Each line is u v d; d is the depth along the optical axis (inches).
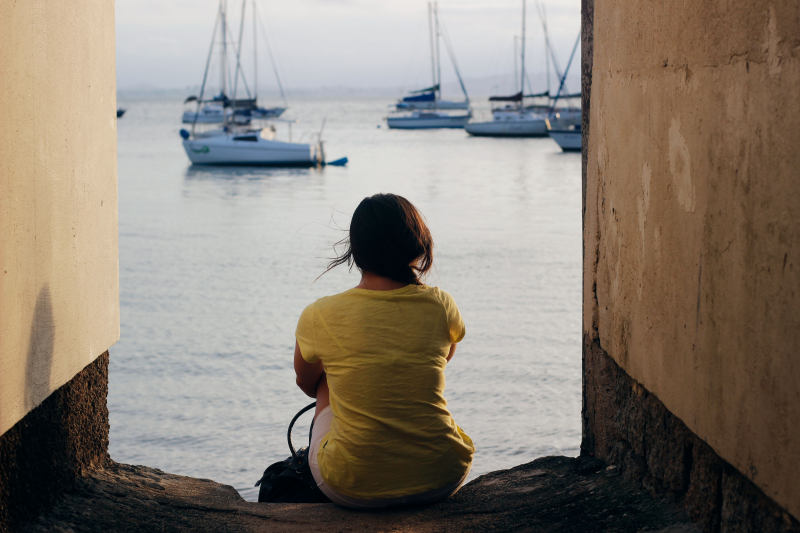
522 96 3479.3
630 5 119.3
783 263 73.0
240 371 480.7
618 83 126.3
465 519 115.5
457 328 114.7
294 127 4495.6
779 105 73.5
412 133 3865.7
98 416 133.0
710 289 90.0
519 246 913.5
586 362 148.5
